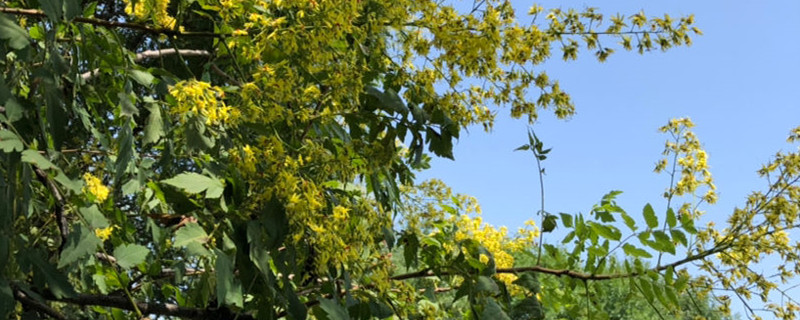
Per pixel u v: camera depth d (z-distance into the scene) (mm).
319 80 2822
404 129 2871
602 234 3445
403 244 3295
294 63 2779
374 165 2891
